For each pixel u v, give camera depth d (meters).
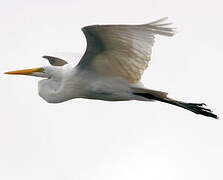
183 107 12.36
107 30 10.00
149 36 9.94
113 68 11.53
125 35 10.11
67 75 12.25
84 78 12.09
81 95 12.46
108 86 11.99
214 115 12.51
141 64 10.95
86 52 11.20
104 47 10.83
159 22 9.26
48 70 12.62
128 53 10.76
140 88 11.88
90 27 9.91
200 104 12.43
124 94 12.08
